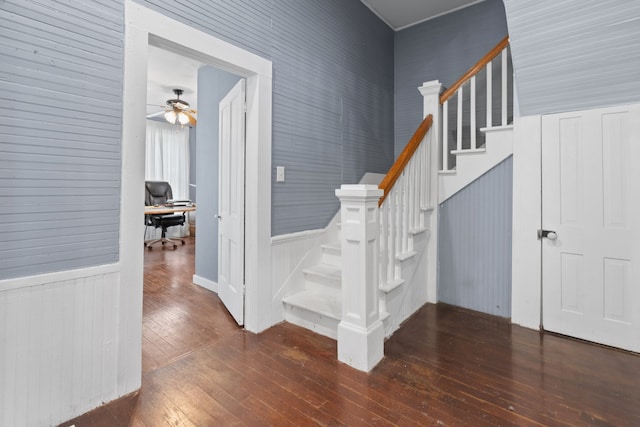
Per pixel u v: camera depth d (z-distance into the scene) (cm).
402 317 249
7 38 124
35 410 136
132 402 156
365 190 177
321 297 255
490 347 210
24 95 129
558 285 230
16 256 130
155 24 166
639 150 202
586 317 220
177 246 585
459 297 286
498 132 256
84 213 146
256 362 192
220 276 300
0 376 127
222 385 170
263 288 235
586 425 139
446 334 230
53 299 139
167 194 617
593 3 170
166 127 693
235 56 205
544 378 174
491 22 322
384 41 370
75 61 141
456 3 335
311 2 269
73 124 141
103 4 148
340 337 192
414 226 269
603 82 200
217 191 325
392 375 178
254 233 230
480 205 271
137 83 160
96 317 151
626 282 208
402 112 385
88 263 148
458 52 344
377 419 143
